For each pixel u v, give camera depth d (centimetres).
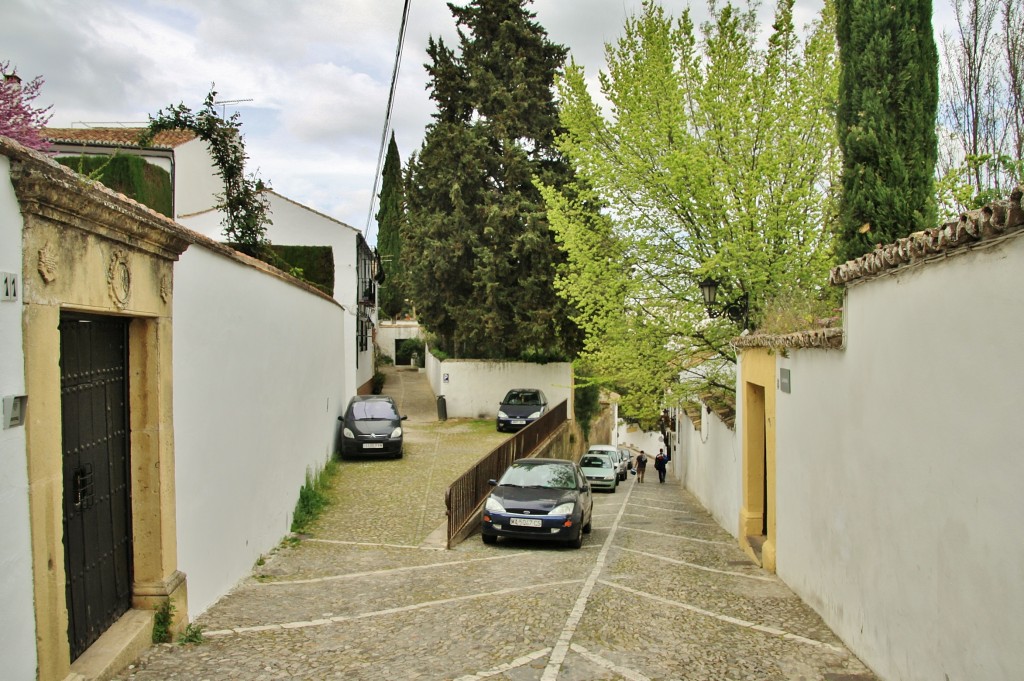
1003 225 358
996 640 375
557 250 2675
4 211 370
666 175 1416
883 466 541
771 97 1367
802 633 664
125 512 576
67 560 472
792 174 1359
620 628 661
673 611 733
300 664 553
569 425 2953
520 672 540
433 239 2792
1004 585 368
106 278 487
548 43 2905
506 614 708
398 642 620
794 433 827
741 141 1376
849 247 870
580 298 1602
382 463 1861
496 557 1040
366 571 914
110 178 804
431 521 1260
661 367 1581
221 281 767
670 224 1502
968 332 409
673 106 1424
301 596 778
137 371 582
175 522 619
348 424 1911
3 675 363
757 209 1352
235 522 818
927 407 463
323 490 1442
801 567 795
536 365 3067
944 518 437
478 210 2783
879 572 546
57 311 420
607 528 1441
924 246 446
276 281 1045
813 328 836
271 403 1009
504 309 2816
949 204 939
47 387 409
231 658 557
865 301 582
